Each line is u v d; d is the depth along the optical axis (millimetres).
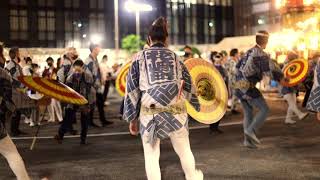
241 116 14953
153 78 4664
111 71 18766
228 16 64312
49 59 15234
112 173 7035
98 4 54750
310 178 6469
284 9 18281
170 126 4676
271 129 11445
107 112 17844
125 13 55344
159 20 4934
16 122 11383
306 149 8711
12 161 5281
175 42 59438
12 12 50219
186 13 60406
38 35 51719
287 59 12555
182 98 4812
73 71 9820
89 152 8898
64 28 53250
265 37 8391
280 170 6992
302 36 18062
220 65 13469
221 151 8672
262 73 8406
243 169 7113
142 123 4758
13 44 50250
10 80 5289
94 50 11922
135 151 8914
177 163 7652
